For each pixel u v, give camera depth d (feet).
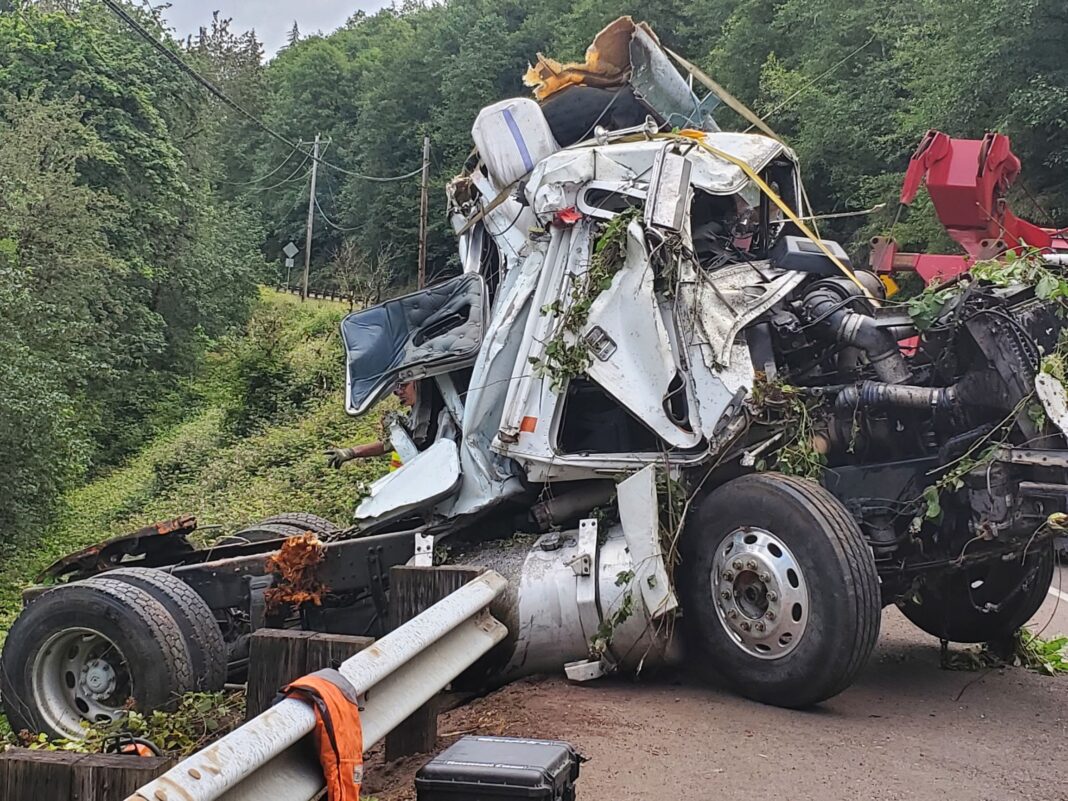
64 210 99.50
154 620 23.18
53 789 11.68
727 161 24.53
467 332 26.30
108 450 112.27
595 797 15.43
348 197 244.22
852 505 22.02
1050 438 20.13
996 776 16.98
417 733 17.89
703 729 18.79
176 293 137.28
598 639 21.30
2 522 71.05
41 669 24.17
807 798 15.61
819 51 103.19
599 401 23.77
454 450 25.70
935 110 80.53
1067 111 72.84
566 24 188.34
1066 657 27.14
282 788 11.62
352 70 298.97
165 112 148.36
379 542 25.21
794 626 19.62
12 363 72.13
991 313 20.66
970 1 75.05
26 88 123.03
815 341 23.08
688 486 21.81
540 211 24.54
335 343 115.65
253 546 29.14
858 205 97.71
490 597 18.20
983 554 21.52
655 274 22.47
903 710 21.01
